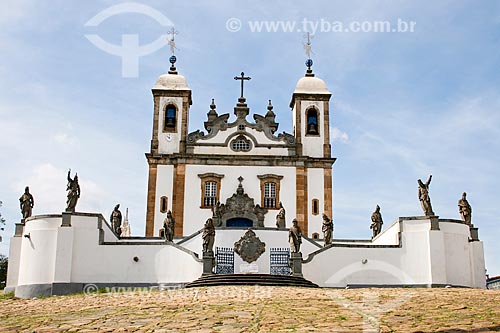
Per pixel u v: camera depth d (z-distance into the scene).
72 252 37.81
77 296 32.16
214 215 47.75
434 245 38.12
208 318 21.56
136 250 38.34
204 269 35.78
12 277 40.25
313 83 54.84
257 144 52.12
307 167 51.72
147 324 20.97
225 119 52.69
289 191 51.00
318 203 51.09
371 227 45.91
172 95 53.72
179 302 25.67
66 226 37.94
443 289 31.00
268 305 24.05
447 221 38.91
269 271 39.22
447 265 38.31
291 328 19.59
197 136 52.25
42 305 28.38
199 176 50.84
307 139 53.12
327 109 53.94
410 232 38.75
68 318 22.92
